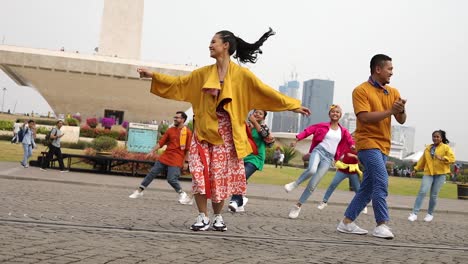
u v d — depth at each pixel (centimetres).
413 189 2883
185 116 1216
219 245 549
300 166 4741
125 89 6225
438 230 971
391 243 680
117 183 1708
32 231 551
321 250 567
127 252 470
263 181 2581
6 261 398
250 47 650
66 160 2527
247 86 629
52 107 6419
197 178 633
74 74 5906
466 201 2334
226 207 1147
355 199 768
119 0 5747
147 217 807
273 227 791
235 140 625
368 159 729
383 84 741
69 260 419
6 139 4591
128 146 2342
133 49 5794
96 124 5056
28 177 1612
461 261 547
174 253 482
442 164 1196
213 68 628
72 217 718
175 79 639
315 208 1387
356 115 726
